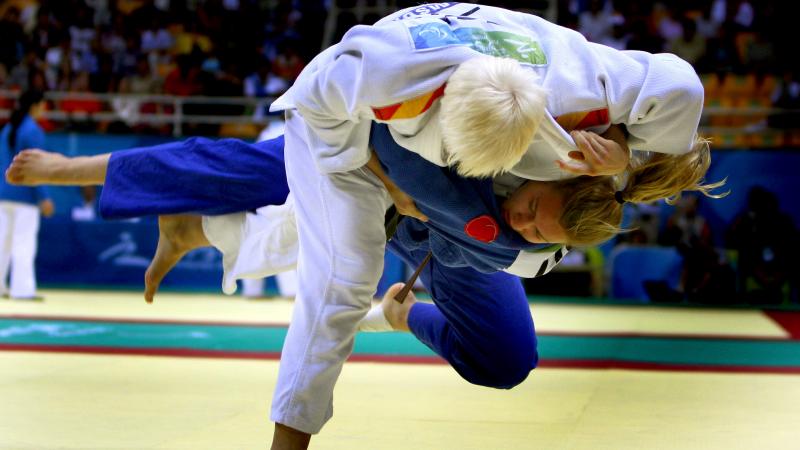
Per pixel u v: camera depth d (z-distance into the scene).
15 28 19.08
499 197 3.74
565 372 6.88
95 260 14.84
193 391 5.68
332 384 3.65
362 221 3.61
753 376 6.76
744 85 17.33
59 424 4.56
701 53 17.83
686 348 8.63
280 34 19.17
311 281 3.63
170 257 4.59
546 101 3.06
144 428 4.52
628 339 9.31
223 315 10.84
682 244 14.42
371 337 8.80
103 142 14.98
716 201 14.53
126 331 8.97
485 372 4.54
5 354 7.12
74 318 10.05
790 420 5.03
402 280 14.37
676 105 3.21
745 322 11.61
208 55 18.91
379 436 4.49
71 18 19.44
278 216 4.24
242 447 4.14
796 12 17.86
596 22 18.25
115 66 18.73
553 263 4.06
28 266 12.37
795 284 14.34
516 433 4.61
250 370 6.63
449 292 4.39
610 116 3.27
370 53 3.17
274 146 4.33
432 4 3.70
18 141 12.20
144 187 4.31
